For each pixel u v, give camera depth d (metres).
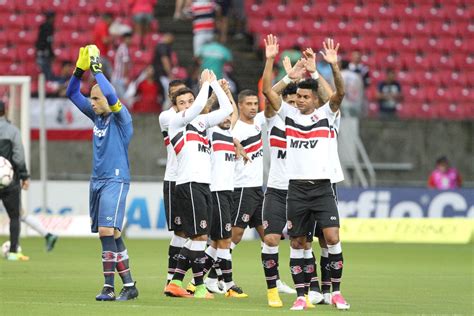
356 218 54.31
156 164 56.09
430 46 66.88
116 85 57.91
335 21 66.81
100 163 24.38
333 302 24.28
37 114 55.69
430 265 39.69
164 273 33.75
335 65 23.86
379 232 54.06
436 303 26.02
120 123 24.38
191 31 64.31
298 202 24.14
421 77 65.50
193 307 23.78
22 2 64.19
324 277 25.95
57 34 62.84
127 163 24.59
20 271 33.41
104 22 59.75
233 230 29.83
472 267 38.84
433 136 58.88
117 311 22.30
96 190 24.42
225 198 27.73
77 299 24.94
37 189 53.53
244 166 29.70
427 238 53.84
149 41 62.59
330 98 24.23
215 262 28.52
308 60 24.97
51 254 41.78
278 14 66.31
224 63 57.00
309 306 24.61
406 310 24.14
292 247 24.38
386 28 67.00
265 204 25.41
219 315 22.06
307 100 24.06
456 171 56.97
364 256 44.38
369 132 58.12
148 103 57.62
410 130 58.66
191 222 26.31
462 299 27.16
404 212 54.78
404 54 66.38
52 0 64.50
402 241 53.91
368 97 62.84
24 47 62.59
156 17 65.31
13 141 36.81
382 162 58.34
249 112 29.64
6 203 37.78
